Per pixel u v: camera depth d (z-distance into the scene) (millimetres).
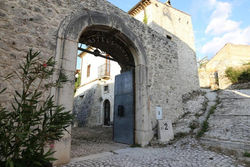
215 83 16688
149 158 3227
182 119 6117
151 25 9773
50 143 1950
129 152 3846
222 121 5305
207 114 6293
